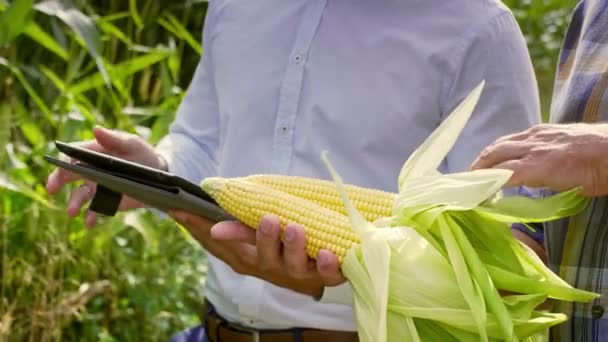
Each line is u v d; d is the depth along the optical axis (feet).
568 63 6.46
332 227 5.45
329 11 7.44
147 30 16.12
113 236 12.30
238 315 7.70
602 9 6.08
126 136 7.71
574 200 5.25
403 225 5.43
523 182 5.18
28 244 11.36
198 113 8.50
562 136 5.20
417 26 7.20
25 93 14.11
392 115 7.19
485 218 5.35
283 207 5.55
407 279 5.24
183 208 5.89
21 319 11.27
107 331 11.97
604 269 5.84
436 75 7.13
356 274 5.32
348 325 7.32
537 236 6.50
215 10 8.16
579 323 5.95
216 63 8.05
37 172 12.19
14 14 11.48
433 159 5.62
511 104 7.04
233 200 5.66
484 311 4.99
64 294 11.16
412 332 5.20
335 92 7.31
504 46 7.09
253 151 7.65
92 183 7.40
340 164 7.31
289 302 7.37
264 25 7.75
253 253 6.43
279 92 7.56
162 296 12.26
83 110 12.25
